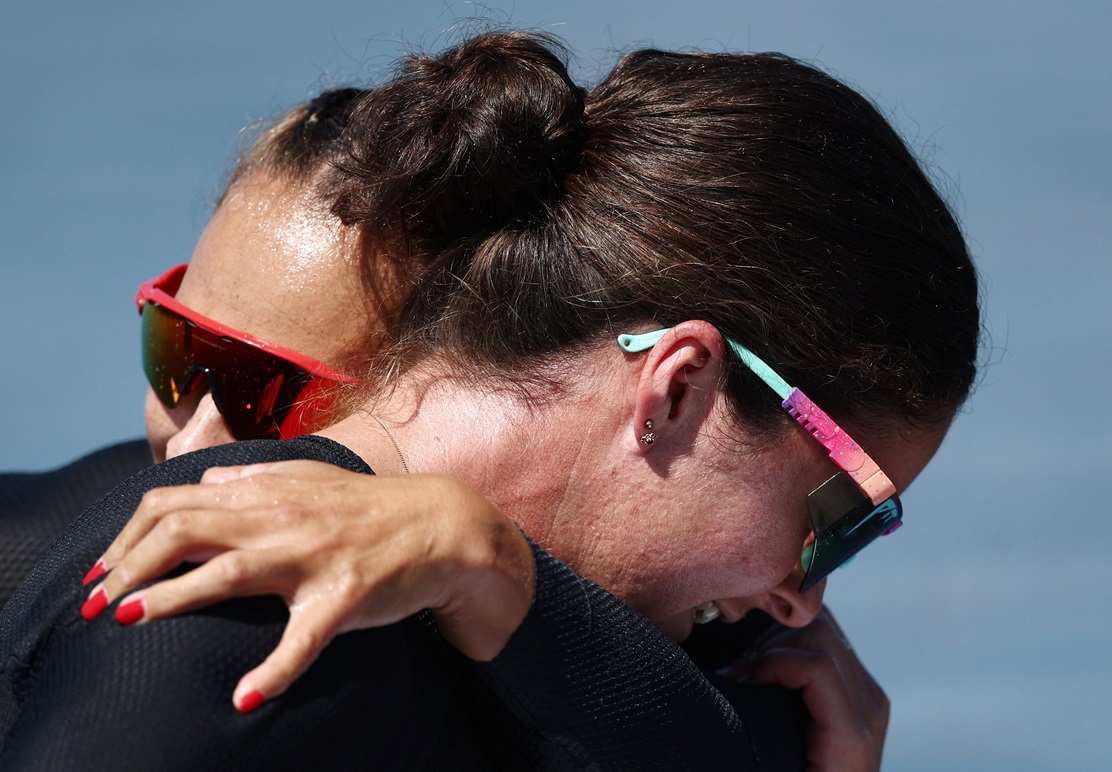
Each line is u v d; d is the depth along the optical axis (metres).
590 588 5.52
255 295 6.66
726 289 5.89
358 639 4.79
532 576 5.15
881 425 6.32
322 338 6.59
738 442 6.00
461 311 6.00
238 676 4.41
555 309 5.87
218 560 4.41
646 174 6.01
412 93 6.32
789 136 6.07
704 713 5.91
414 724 5.16
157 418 7.26
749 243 5.91
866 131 6.29
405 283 6.45
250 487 4.57
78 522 5.22
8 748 4.46
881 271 6.11
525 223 6.07
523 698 5.31
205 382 6.86
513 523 5.15
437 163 6.07
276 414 6.68
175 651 4.36
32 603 4.88
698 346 5.84
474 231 6.22
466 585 4.86
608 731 5.47
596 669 5.39
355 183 6.35
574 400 5.86
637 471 5.92
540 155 6.00
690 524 6.03
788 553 6.32
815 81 6.36
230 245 6.85
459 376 5.91
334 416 6.45
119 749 4.25
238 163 7.56
